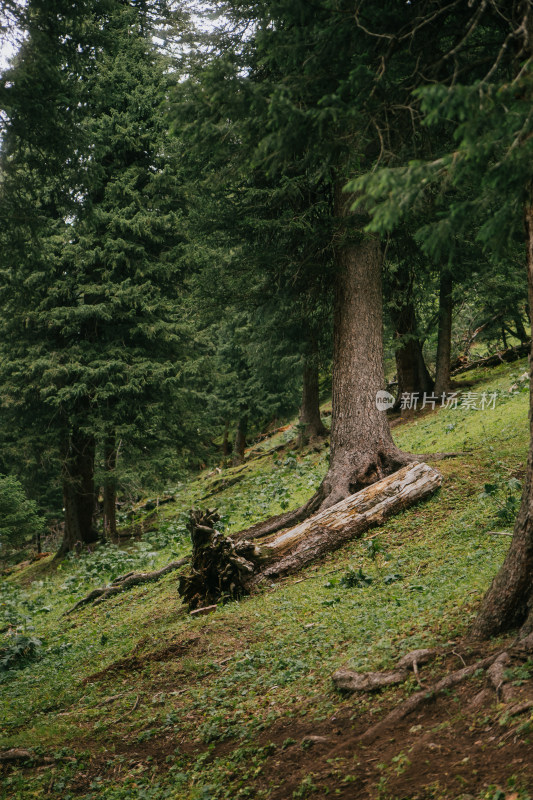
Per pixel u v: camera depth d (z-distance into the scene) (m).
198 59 10.42
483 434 16.11
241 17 10.26
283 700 5.96
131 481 19.81
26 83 8.37
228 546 10.33
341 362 12.70
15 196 9.50
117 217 19.47
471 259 16.47
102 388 19.44
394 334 22.97
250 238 13.80
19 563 29.06
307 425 25.28
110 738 6.29
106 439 20.56
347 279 12.64
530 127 4.04
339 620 7.71
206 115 6.43
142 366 19.69
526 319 28.38
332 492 12.11
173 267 20.36
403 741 4.37
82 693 8.06
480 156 4.25
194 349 22.88
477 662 4.86
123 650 9.31
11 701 8.37
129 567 16.19
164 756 5.65
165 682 7.58
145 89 20.05
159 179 20.00
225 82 5.86
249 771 4.80
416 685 5.05
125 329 20.69
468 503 11.13
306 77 5.97
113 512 21.97
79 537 21.98
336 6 5.51
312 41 5.93
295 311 15.38
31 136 9.17
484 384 23.55
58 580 18.70
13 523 25.08
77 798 5.21
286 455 24.61
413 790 3.69
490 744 3.85
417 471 11.90
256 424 45.12
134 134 20.44
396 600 7.71
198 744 5.66
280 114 5.56
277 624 8.30
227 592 10.17
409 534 10.66
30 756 6.04
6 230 9.72
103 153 9.95
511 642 4.96
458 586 7.25
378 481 12.01
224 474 27.36
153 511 24.86
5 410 20.92
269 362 26.33
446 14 5.88
